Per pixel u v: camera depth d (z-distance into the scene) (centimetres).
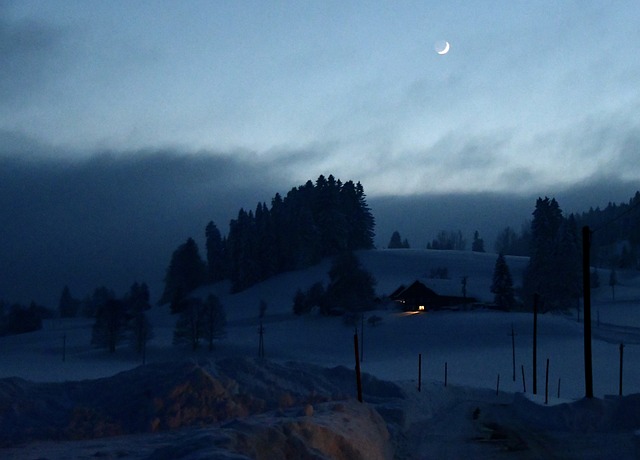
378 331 9538
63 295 18562
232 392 2297
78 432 1797
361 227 17675
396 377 5931
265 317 11962
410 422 2438
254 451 1031
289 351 8662
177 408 2017
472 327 9269
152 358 8538
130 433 1867
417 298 11162
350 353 8506
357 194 17850
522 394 3328
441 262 16612
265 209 16200
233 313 13162
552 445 1891
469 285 11844
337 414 1662
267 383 2603
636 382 5534
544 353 7519
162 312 14675
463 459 1661
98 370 7450
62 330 12988
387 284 14688
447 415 2914
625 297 13700
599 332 9106
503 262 11162
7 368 7650
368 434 1612
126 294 15200
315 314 11069
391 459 1639
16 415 1919
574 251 11262
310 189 17325
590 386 2606
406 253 17575
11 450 1470
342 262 11150
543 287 11281
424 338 9006
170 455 995
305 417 1412
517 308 11244
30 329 13550
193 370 2219
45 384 2289
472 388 4338
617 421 2291
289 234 15850
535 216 13238
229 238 16725
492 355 7625
